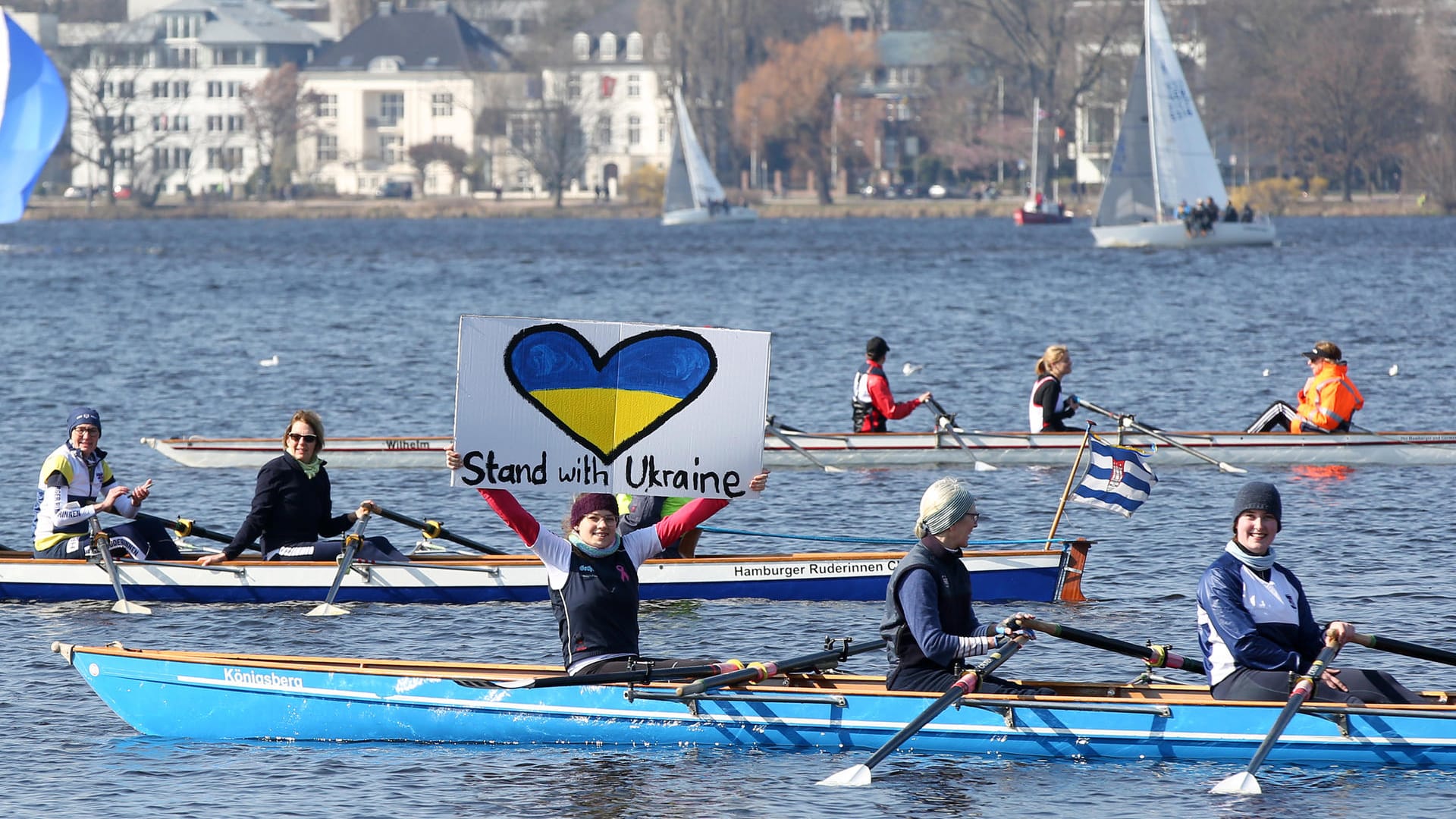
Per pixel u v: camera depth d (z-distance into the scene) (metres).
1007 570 52.19
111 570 51.47
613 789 35.53
